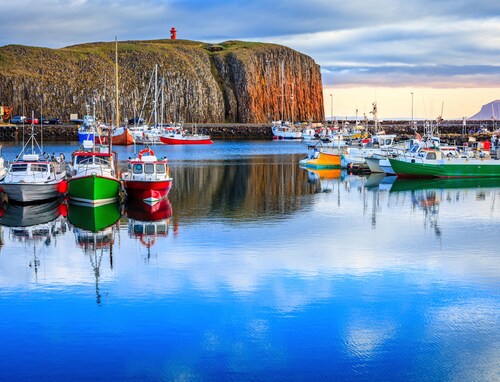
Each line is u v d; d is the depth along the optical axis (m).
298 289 23.59
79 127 143.62
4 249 29.59
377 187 54.22
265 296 22.81
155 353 18.27
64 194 43.78
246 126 179.50
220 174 66.06
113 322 20.38
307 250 29.56
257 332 19.69
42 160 46.91
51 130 148.25
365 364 17.67
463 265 27.06
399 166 61.34
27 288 23.72
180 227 34.94
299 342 19.00
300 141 154.12
